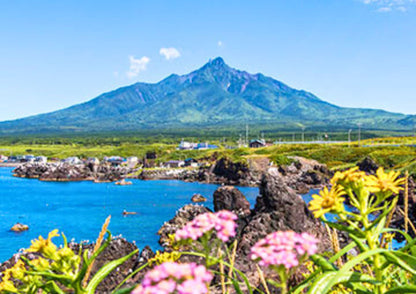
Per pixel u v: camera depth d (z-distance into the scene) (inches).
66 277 91.7
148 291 49.1
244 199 2166.6
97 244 95.3
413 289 74.7
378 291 88.5
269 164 5408.5
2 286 103.7
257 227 1215.6
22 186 4992.6
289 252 67.2
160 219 2677.2
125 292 81.1
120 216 2785.4
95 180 5856.3
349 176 89.2
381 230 90.0
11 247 1930.4
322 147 6776.6
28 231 2287.2
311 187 4640.8
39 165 6387.8
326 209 88.5
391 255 79.8
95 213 2901.1
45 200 3607.3
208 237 77.0
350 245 90.3
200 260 489.7
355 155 5541.3
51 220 2618.1
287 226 1245.1
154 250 1839.3
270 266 70.6
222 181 5438.0
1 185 5118.1
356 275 81.7
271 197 1306.6
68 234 2193.7
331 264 87.4
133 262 970.1
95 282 92.6
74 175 6008.9
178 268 52.2
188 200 3688.5
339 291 107.4
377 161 4722.0
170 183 5531.5
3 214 2829.7
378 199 89.3
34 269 93.4
